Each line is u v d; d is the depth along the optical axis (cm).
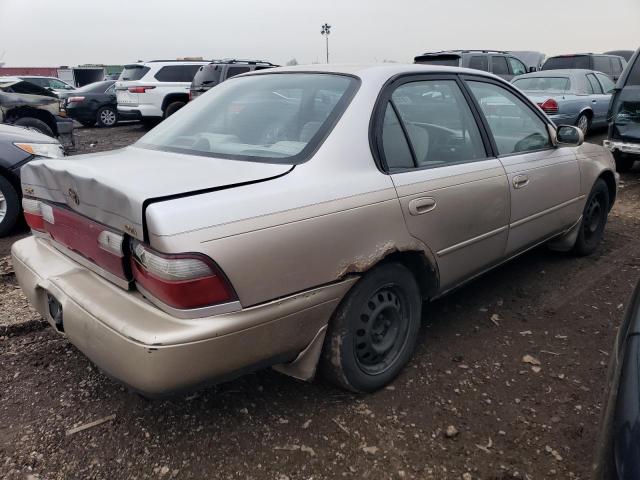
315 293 232
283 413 263
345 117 261
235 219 206
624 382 151
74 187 236
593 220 465
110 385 286
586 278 422
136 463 232
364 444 242
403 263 288
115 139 1364
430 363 304
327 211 233
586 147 441
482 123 336
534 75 1153
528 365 303
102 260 230
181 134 299
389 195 259
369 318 265
